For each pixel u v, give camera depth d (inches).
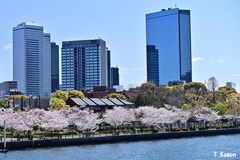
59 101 6318.9
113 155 3553.2
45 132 4881.9
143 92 7352.4
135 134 4731.8
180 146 4200.3
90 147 4060.0
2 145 3791.8
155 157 3474.4
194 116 6373.0
